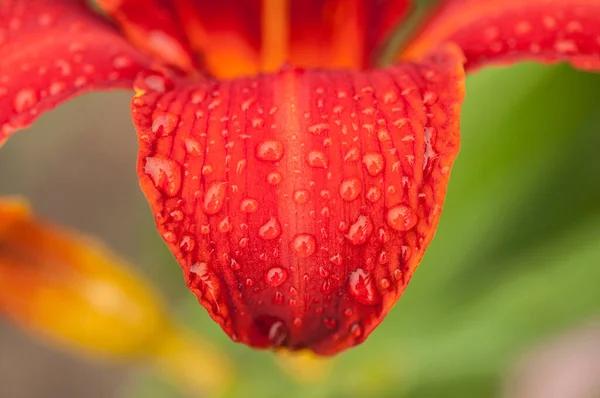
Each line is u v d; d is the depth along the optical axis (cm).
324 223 11
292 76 12
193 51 15
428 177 11
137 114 11
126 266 16
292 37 15
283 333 11
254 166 11
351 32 15
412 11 17
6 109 12
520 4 13
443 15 14
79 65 13
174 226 11
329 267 11
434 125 11
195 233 11
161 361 17
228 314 11
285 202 11
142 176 11
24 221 15
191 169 11
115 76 13
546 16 13
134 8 14
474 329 17
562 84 16
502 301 17
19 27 14
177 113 12
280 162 11
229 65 15
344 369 17
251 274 11
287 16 15
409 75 12
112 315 16
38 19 14
